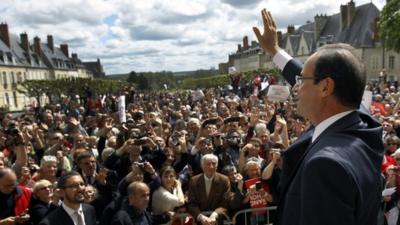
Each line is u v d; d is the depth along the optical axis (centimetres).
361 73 134
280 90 672
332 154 121
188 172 657
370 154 130
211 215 502
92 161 569
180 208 528
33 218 455
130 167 633
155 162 659
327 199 116
